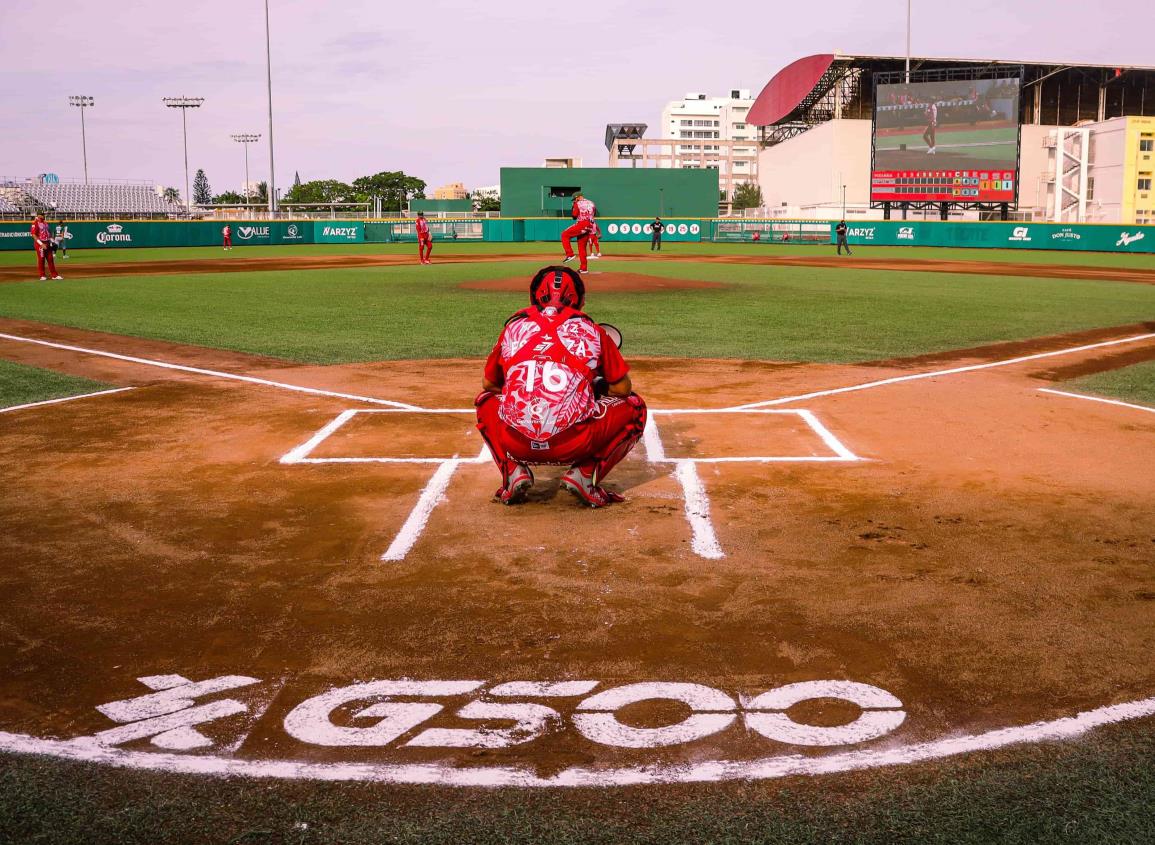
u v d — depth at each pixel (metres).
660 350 11.43
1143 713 2.87
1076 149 82.44
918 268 30.86
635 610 3.69
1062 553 4.32
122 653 3.34
